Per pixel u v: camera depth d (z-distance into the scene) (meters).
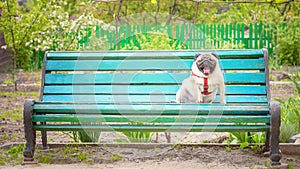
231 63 6.91
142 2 23.92
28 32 15.73
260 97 6.74
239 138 7.36
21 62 22.33
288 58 22.28
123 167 6.09
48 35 14.98
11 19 15.55
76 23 14.01
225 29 23.06
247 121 5.91
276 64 21.39
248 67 6.89
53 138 8.13
